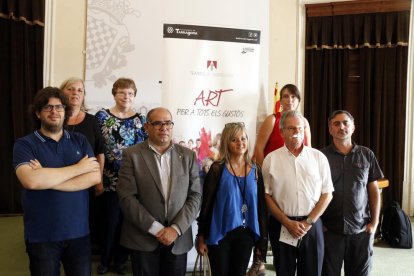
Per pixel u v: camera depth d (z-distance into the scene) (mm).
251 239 2045
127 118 2982
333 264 2213
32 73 4617
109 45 3820
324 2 4918
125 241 1995
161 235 1894
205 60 2771
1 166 4625
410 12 4781
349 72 5031
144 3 3807
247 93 2846
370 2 4820
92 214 3113
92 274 3016
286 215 2057
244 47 2830
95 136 2729
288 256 2082
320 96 5027
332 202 2207
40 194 1747
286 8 4961
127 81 2969
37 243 1738
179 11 3336
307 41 5000
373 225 2240
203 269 2795
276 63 4953
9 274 2975
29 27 4574
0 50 4547
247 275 2850
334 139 2250
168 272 1979
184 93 2742
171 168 2031
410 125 4961
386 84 4902
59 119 1795
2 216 4648
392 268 3236
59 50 4473
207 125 2781
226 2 3219
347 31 4926
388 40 4828
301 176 2062
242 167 2086
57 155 1817
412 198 4992
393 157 4953
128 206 1920
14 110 4590
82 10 4465
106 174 2943
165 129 2008
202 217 2072
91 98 3850
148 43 3840
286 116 2131
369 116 4934
